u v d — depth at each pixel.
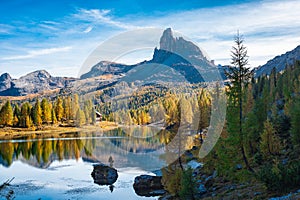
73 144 44.22
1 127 75.69
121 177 22.38
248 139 19.91
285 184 12.86
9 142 55.06
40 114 79.25
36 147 47.28
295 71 60.81
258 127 21.77
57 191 22.53
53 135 64.88
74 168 30.16
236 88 17.88
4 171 30.27
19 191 22.62
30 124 76.75
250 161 19.64
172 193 15.40
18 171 30.08
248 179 16.61
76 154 35.44
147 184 18.25
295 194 11.55
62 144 48.53
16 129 74.69
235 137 17.94
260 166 18.20
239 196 13.98
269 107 33.66
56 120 79.56
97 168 23.59
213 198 14.91
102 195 19.89
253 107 23.59
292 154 18.17
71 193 21.70
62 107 80.62
